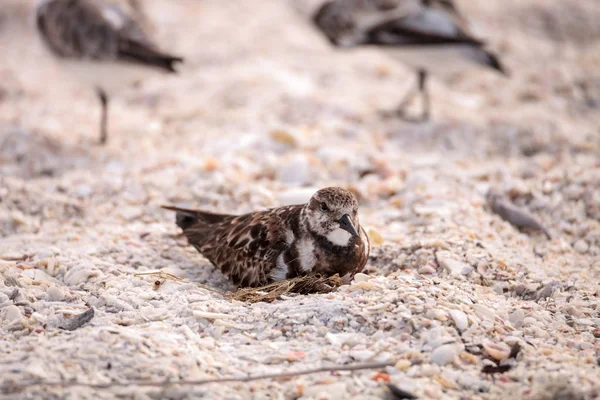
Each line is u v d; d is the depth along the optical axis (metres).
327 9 17.38
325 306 8.32
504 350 7.71
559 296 9.27
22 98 17.73
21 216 11.56
